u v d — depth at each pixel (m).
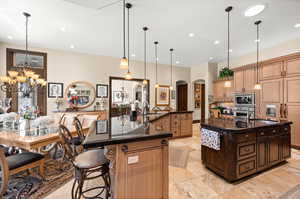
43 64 4.85
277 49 4.61
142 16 2.87
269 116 4.00
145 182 1.44
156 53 5.36
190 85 7.63
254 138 2.33
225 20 3.03
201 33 3.66
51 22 3.11
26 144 1.89
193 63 6.90
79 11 2.70
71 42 4.31
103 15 2.83
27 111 2.65
